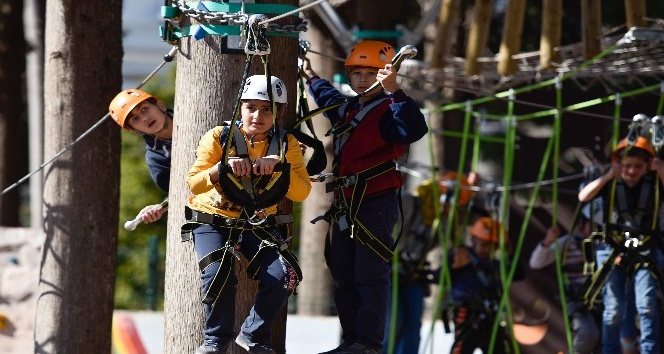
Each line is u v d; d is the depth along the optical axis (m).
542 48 15.20
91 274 14.76
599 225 15.02
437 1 18.34
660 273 14.38
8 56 31.03
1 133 31.52
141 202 35.94
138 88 12.31
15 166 31.86
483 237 17.67
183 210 10.76
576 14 24.17
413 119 10.21
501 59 15.66
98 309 14.88
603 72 17.67
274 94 9.52
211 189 9.57
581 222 17.25
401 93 10.25
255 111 9.52
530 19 26.03
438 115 26.39
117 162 15.00
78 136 14.62
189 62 10.77
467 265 17.66
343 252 10.94
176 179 10.83
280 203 10.73
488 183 18.89
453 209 17.41
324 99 11.70
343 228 10.60
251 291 10.70
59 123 14.65
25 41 31.45
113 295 15.14
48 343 14.75
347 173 10.66
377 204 10.62
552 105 19.41
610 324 14.62
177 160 10.83
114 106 11.98
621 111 18.53
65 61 14.62
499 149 26.36
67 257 14.69
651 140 14.46
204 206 9.76
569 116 19.08
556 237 16.86
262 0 10.57
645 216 14.48
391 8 23.30
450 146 22.00
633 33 13.62
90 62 14.66
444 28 16.62
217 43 10.59
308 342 22.30
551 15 15.02
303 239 26.94
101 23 14.76
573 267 17.17
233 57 10.61
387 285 10.72
